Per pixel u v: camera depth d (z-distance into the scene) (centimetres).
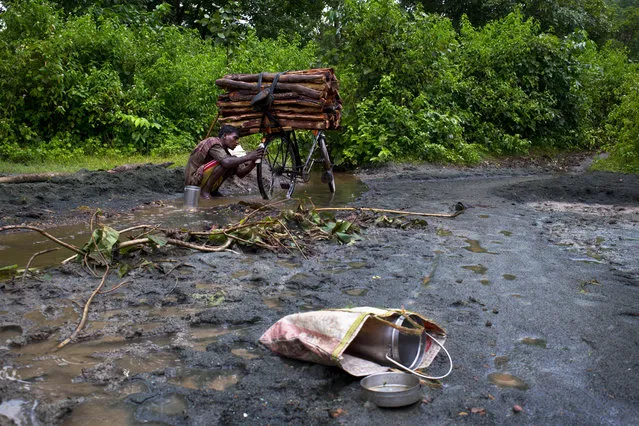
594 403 247
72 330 322
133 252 480
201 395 250
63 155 1063
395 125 1380
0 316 340
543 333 325
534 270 459
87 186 823
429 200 868
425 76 1501
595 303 379
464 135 1591
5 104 1108
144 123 1159
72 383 262
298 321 288
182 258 477
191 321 338
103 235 455
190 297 380
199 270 445
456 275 441
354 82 1403
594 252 529
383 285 413
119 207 745
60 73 1122
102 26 1313
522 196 906
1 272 415
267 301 379
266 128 799
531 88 1789
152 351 298
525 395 252
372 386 250
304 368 275
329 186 943
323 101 757
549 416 236
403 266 467
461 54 1770
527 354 296
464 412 238
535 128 1775
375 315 268
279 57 1627
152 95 1286
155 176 916
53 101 1111
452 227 641
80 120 1153
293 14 3044
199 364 281
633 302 381
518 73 1780
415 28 1517
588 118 2009
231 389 257
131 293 388
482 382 265
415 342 277
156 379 267
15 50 1114
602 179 1062
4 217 643
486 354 295
